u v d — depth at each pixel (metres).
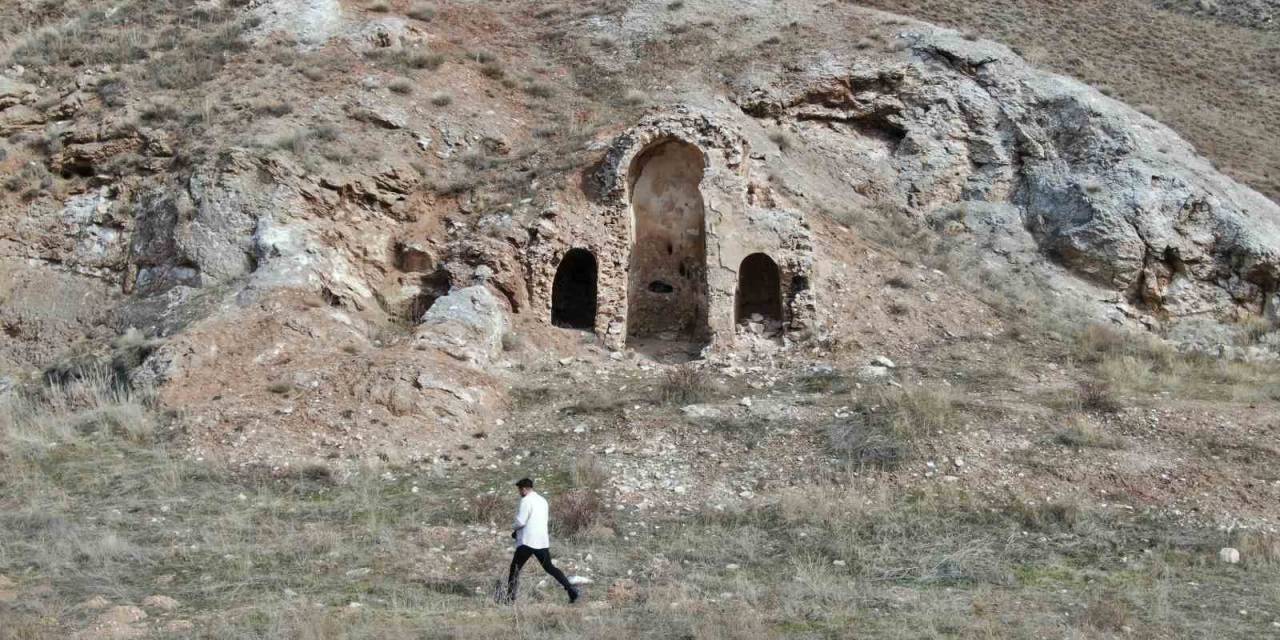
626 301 23.70
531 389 20.53
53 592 11.92
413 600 11.98
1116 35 48.09
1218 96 43.41
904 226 27.78
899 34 33.47
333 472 16.81
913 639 10.76
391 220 24.94
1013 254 27.53
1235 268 26.98
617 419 19.02
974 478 16.73
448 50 31.70
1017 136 30.22
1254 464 17.23
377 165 25.19
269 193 23.59
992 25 46.38
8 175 25.64
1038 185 29.09
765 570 13.55
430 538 14.34
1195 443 17.94
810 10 36.19
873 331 23.23
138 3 33.34
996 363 22.22
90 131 25.89
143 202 24.44
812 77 31.47
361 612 11.38
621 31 34.78
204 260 22.67
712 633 10.56
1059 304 25.83
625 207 24.34
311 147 25.02
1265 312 26.64
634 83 31.81
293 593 12.10
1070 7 50.78
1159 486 16.58
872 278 24.75
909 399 19.09
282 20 31.16
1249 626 11.61
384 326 22.58
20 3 34.81
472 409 19.03
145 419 18.31
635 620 11.16
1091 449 17.61
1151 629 11.40
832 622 11.36
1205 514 15.81
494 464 17.61
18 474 16.44
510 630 10.72
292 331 20.70
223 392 18.95
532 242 23.83
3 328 22.72
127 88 27.42
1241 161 36.06
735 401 19.84
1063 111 30.31
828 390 20.38
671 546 14.36
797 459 17.34
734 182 24.28
